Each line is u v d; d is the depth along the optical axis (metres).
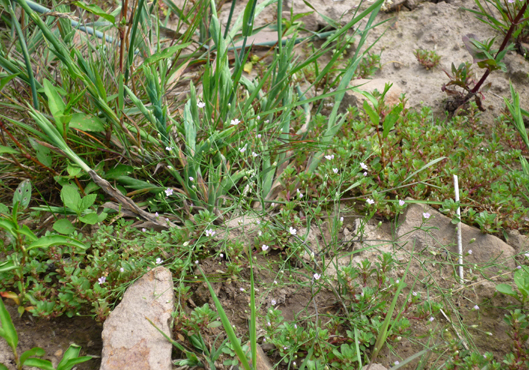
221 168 0.85
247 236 0.80
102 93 0.77
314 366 0.69
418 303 0.75
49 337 0.73
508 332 0.72
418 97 1.01
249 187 0.84
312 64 1.04
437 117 0.98
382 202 0.83
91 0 1.05
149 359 0.69
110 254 0.75
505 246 0.79
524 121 0.95
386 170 0.86
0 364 0.67
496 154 0.89
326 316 0.75
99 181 0.78
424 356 0.71
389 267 0.75
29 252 0.76
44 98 0.86
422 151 0.88
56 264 0.75
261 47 1.12
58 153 0.81
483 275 0.76
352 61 0.92
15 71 0.80
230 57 1.07
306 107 0.95
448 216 0.82
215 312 0.75
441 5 1.16
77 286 0.73
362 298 0.73
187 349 0.72
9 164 0.84
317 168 0.88
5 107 0.86
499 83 1.01
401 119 0.91
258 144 0.85
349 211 0.85
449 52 1.08
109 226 0.78
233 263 0.78
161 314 0.71
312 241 0.81
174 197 0.84
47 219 0.82
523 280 0.72
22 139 0.85
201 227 0.79
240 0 1.21
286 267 0.79
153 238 0.77
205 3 0.95
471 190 0.85
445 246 0.80
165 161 0.84
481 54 0.94
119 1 1.03
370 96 0.81
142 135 0.82
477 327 0.73
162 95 0.87
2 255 0.78
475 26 1.12
